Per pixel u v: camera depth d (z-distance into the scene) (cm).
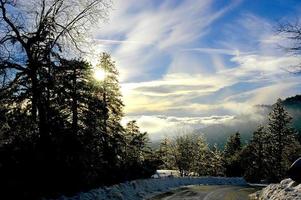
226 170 9094
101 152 2803
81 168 2233
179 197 2852
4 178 1816
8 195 1777
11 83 2077
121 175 3259
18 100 2080
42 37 2159
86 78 2444
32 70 2088
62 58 2252
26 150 1978
